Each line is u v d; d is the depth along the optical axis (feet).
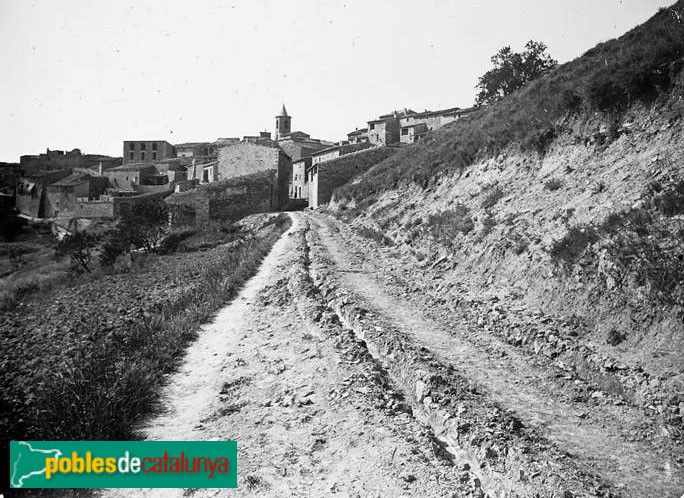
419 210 91.15
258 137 382.83
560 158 61.72
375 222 107.86
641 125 52.08
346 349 36.19
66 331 47.55
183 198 197.77
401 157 149.59
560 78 74.69
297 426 25.75
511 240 53.67
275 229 131.13
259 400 29.17
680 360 29.68
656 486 20.74
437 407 27.17
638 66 54.75
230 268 75.20
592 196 49.16
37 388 29.32
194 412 27.99
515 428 24.84
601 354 33.27
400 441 23.54
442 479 20.67
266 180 204.03
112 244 113.70
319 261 76.07
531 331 38.42
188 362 36.76
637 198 42.70
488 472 21.50
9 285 103.65
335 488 20.42
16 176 333.62
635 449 23.81
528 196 60.39
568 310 40.27
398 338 38.09
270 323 46.06
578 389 30.22
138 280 80.38
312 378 31.71
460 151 89.66
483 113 113.09
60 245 111.45
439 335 41.98
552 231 49.49
